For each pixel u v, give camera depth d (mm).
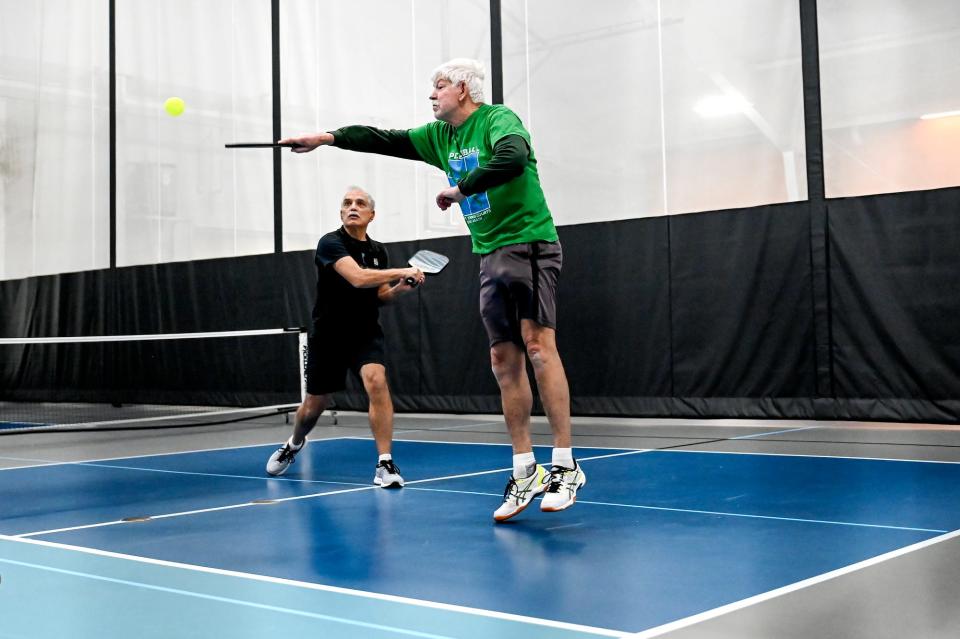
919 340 6168
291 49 8938
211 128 9391
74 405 10234
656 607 2037
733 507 3289
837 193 6566
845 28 6508
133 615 2049
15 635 1911
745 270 6742
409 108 8359
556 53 7617
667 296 7020
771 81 6793
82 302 10195
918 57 6277
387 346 8242
